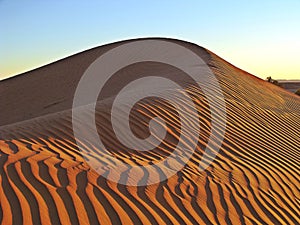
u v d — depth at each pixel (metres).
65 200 4.46
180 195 5.15
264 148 7.87
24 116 18.12
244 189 5.68
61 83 25.55
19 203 4.27
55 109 17.58
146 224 4.28
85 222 4.11
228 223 4.66
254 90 13.64
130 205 4.63
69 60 33.78
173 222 4.43
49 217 4.08
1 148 6.04
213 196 5.28
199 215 4.71
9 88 28.55
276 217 5.03
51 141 6.65
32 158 5.61
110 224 4.16
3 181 4.73
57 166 5.42
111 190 4.93
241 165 6.68
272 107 11.98
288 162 7.30
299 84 66.94
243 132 8.54
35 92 24.83
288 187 6.07
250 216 4.93
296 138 9.34
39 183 4.79
